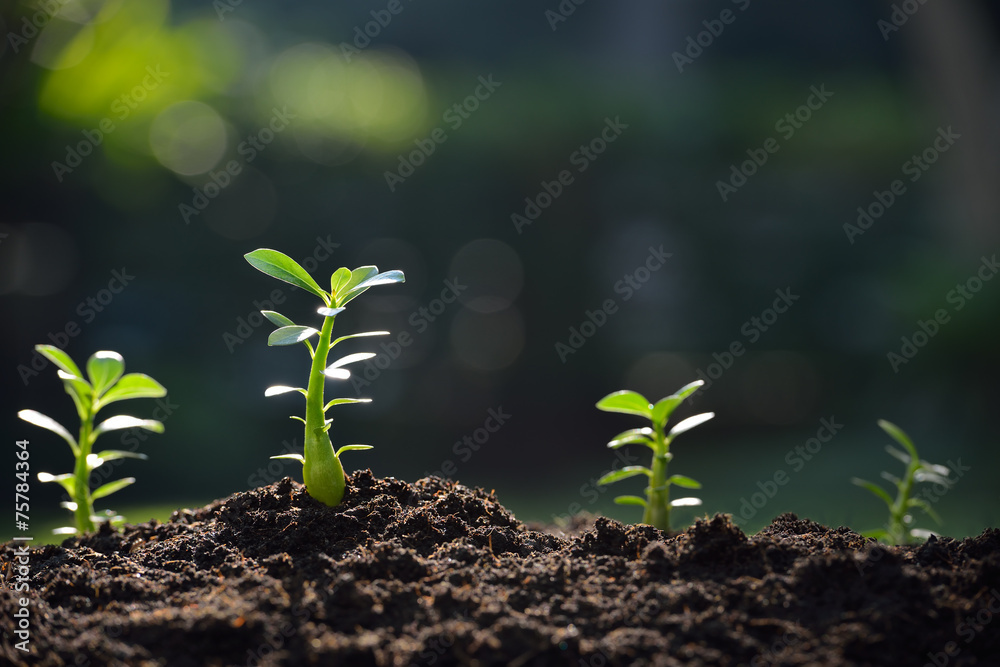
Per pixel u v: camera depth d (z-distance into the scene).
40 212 9.37
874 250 12.42
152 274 10.79
